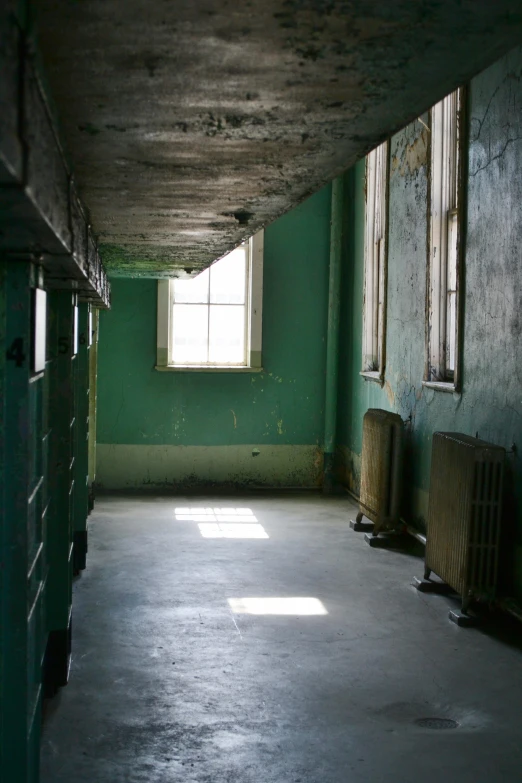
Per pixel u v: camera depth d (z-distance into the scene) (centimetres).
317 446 916
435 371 609
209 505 811
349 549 630
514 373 455
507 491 462
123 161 247
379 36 149
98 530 682
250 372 899
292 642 418
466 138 525
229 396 898
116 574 543
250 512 779
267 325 902
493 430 484
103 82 172
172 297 888
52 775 279
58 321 349
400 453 640
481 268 502
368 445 687
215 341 901
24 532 207
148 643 412
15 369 202
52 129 167
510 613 448
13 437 203
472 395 520
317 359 912
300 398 909
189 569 561
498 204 474
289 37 149
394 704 346
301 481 915
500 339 473
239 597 496
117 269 691
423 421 623
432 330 607
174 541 647
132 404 884
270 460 909
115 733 312
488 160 488
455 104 589
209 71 167
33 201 135
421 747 307
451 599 500
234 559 591
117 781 276
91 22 140
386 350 727
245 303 900
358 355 837
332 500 851
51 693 344
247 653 401
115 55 156
